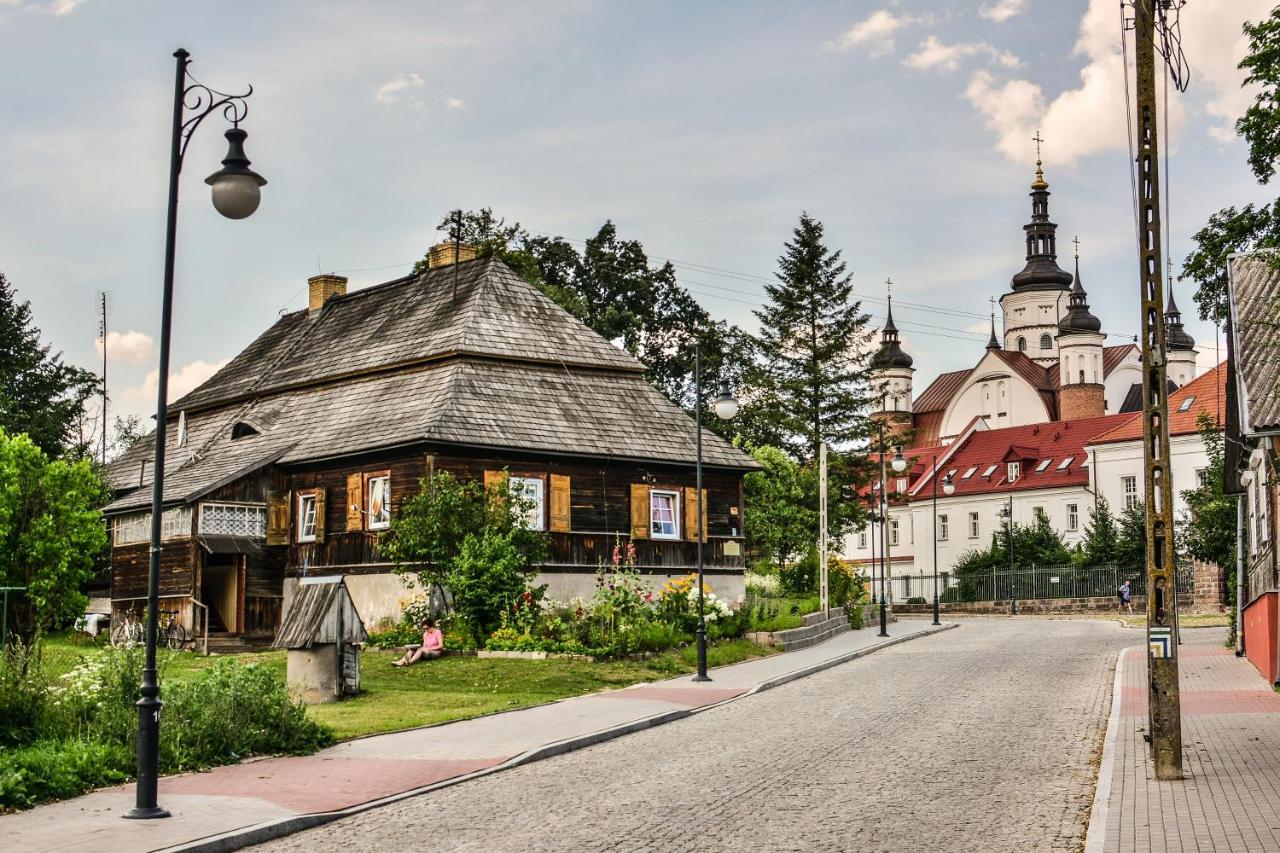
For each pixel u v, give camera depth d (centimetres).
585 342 4247
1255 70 3008
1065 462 8788
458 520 3322
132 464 5134
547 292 6406
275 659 3042
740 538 4262
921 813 1276
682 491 4088
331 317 4991
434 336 4097
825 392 7231
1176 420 7712
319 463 3888
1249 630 2916
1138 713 1980
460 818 1294
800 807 1316
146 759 1271
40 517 3509
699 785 1459
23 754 1428
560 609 3438
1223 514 3675
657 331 7538
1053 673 2705
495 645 2938
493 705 2236
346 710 2169
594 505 3869
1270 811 1223
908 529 9681
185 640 3572
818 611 4088
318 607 2320
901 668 2927
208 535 3744
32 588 3447
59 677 1830
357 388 4212
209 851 1147
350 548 3719
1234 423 2689
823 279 7312
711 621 3294
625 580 3319
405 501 3478
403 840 1195
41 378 6388
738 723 2027
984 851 1112
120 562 4006
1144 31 1535
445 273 4547
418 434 3538
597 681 2595
